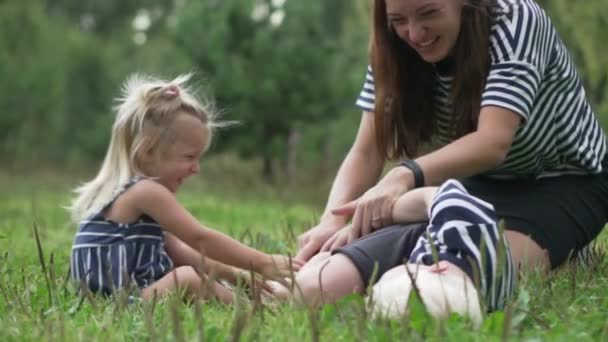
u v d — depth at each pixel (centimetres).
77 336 367
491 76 464
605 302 420
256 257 470
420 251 407
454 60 473
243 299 423
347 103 2972
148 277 476
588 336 357
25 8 3859
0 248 744
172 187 491
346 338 356
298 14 2891
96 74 4272
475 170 455
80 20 6569
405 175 450
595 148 513
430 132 509
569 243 500
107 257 474
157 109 484
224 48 2858
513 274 412
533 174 512
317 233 488
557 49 490
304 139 3108
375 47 493
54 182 3431
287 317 378
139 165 487
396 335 352
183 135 486
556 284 450
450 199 405
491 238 399
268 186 2730
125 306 411
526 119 466
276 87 2830
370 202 446
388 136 504
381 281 394
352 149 531
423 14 454
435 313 370
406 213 439
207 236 471
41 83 3956
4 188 2941
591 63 1450
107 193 483
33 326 388
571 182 512
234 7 2850
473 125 479
